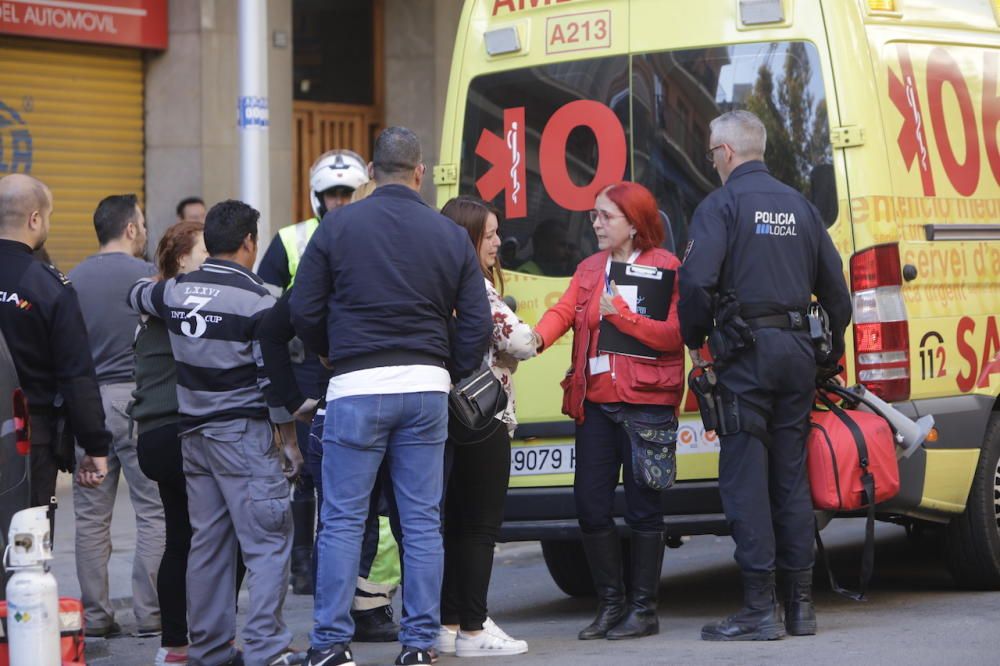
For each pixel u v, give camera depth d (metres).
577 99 9.98
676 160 9.66
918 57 9.72
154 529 9.95
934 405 9.44
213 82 18.23
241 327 8.18
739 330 8.45
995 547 10.01
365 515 7.93
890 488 8.75
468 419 8.06
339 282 7.82
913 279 9.34
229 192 18.38
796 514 8.66
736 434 8.55
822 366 8.70
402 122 20.47
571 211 9.99
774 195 8.59
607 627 8.97
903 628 8.84
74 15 17.31
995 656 7.96
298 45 19.83
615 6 9.88
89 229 17.84
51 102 17.45
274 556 8.30
